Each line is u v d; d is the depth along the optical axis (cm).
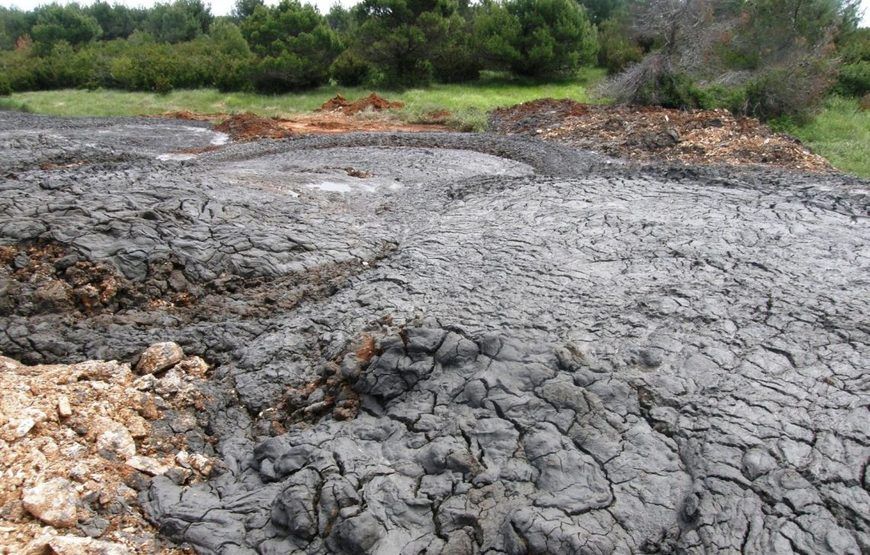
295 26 2395
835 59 1720
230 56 2569
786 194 829
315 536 337
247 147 1430
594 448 371
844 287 543
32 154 1206
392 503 347
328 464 371
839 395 400
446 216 812
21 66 2700
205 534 347
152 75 2491
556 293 550
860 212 745
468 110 1914
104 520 345
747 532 320
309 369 486
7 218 587
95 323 524
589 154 1291
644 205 798
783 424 379
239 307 573
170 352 485
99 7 4197
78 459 368
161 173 853
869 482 338
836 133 1451
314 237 704
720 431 376
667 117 1498
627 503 340
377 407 423
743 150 1238
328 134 1645
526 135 1574
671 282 561
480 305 530
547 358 431
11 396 393
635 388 411
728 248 637
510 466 365
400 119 1872
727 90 1700
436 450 373
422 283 591
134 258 586
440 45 2438
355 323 529
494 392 408
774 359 438
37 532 321
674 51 1738
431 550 326
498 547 325
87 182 740
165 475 385
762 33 1825
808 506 329
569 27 2389
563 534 319
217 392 461
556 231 716
